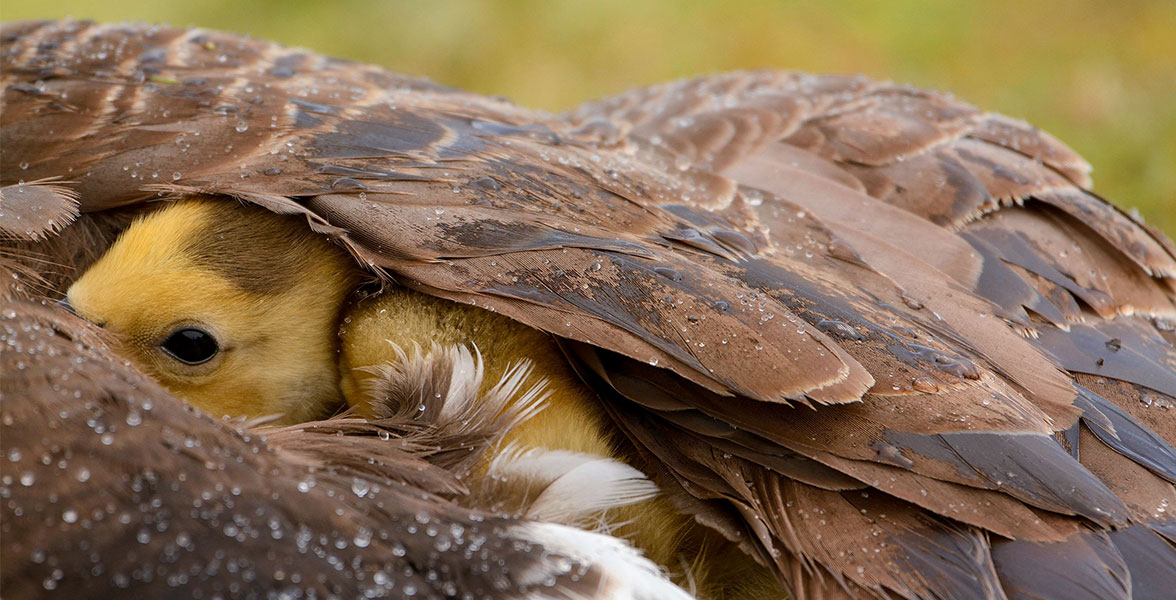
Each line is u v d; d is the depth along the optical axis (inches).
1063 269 81.7
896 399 79.6
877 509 79.6
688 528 80.3
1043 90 101.9
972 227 82.0
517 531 79.1
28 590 78.5
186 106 81.6
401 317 80.6
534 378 80.3
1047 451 79.5
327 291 80.9
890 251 81.2
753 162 82.4
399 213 80.2
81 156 81.3
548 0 115.1
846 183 82.3
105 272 80.7
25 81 82.1
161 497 78.7
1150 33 105.3
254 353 81.0
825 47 110.1
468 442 80.0
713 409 79.8
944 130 82.9
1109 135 96.5
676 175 81.7
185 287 80.7
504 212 80.2
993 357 80.2
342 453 79.5
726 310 79.6
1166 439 80.5
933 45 108.4
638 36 112.7
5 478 78.6
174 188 80.7
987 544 79.4
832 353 79.4
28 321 79.4
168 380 80.9
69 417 78.8
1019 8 110.0
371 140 80.9
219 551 78.6
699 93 84.1
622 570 79.0
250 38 83.8
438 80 114.0
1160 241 82.5
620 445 80.4
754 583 80.4
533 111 83.7
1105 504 79.4
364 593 78.6
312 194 80.4
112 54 82.6
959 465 79.4
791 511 79.7
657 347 79.5
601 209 80.5
